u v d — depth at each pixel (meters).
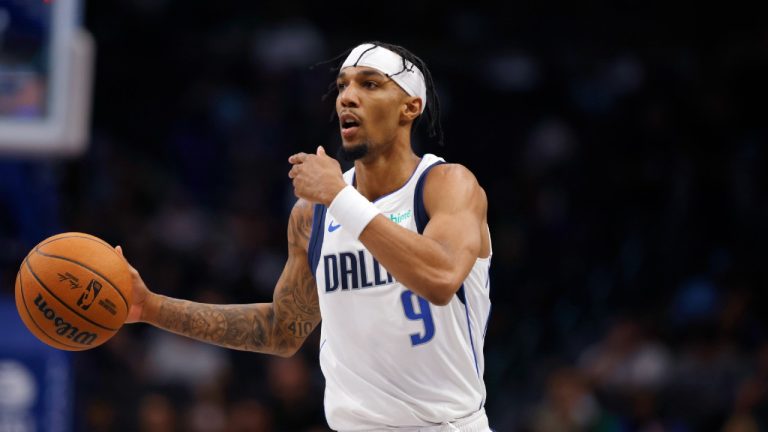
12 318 23.38
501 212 43.94
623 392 33.88
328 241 13.45
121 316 13.98
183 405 31.16
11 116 23.64
